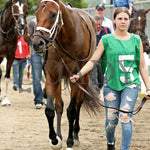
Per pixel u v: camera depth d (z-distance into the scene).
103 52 7.94
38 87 15.10
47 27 8.28
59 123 9.70
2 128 11.53
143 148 9.48
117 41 7.74
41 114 14.04
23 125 11.99
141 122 12.59
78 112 10.18
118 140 10.15
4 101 16.12
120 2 17.09
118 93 7.80
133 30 15.79
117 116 7.89
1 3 36.38
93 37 10.76
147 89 7.70
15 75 19.11
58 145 9.00
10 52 16.48
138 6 20.50
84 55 9.68
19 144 9.73
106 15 22.52
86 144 9.85
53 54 9.14
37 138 10.38
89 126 12.01
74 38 9.27
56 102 9.78
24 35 15.77
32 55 14.73
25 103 16.83
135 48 7.76
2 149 9.25
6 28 16.19
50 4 8.45
